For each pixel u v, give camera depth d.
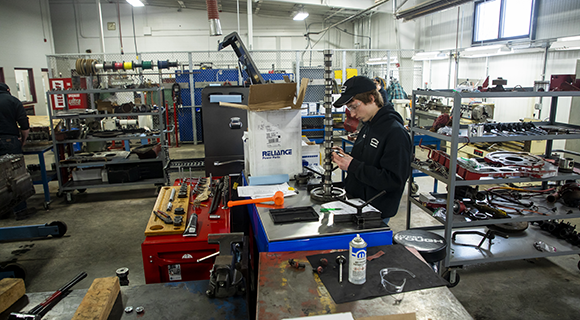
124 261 2.75
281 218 1.35
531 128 2.42
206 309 1.05
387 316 0.86
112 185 4.07
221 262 1.15
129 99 6.14
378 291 0.97
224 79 7.73
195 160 4.54
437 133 2.39
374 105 1.68
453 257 2.36
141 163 4.23
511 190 2.87
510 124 2.42
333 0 8.14
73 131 4.05
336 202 1.49
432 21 8.12
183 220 1.73
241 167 2.70
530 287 2.33
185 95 7.75
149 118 6.14
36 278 2.51
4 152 3.53
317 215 1.37
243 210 2.17
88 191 4.57
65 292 1.13
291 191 1.63
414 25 8.77
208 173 2.70
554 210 2.48
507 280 2.41
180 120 7.87
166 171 4.21
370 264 1.12
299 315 0.88
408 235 1.73
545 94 2.18
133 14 10.45
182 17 10.70
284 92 1.67
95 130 4.52
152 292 1.13
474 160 2.45
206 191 2.15
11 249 2.92
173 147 7.55
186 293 1.13
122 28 10.48
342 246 1.24
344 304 0.92
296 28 11.70
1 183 2.50
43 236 2.12
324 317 0.84
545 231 2.75
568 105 4.88
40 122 4.68
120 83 4.75
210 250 1.57
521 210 2.48
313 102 6.71
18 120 3.66
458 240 2.62
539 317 2.03
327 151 1.49
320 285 1.01
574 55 4.79
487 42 6.50
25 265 2.69
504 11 6.03
